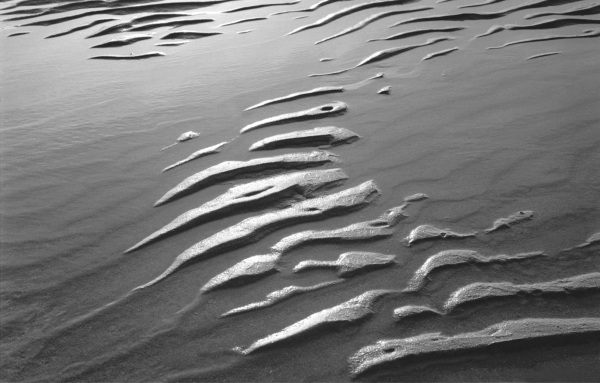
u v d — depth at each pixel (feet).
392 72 12.24
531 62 12.37
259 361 6.19
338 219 7.86
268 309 6.69
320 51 13.62
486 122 9.99
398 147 9.37
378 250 7.38
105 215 8.14
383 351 6.24
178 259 7.35
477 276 7.01
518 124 9.88
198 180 8.71
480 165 8.86
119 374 6.12
